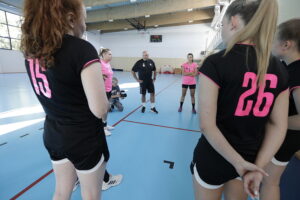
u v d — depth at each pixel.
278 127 0.60
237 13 0.56
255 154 0.62
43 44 0.57
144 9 9.30
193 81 3.54
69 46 0.59
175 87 7.09
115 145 2.20
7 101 4.09
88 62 0.60
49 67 0.59
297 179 1.13
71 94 0.64
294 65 0.75
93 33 15.20
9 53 9.86
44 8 0.56
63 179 0.81
